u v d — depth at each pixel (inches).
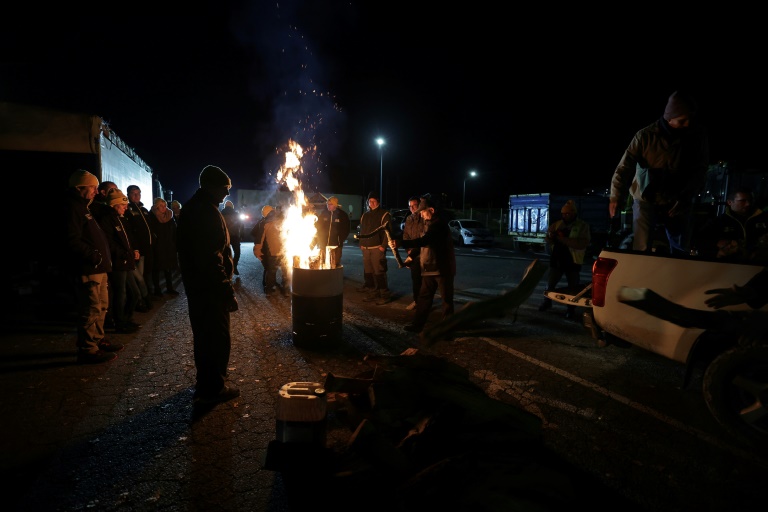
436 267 223.6
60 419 134.0
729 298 126.9
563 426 131.7
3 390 154.6
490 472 84.2
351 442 96.5
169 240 333.1
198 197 141.7
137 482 103.7
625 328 148.2
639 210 188.2
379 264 314.8
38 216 322.0
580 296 175.3
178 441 122.0
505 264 554.3
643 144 180.9
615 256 152.8
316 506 89.7
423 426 104.4
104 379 165.3
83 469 108.6
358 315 274.4
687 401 149.7
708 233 211.9
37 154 315.6
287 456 95.3
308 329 202.7
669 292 138.5
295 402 97.5
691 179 178.9
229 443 121.3
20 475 105.8
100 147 297.9
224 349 145.6
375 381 123.2
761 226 195.6
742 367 121.5
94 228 180.1
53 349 198.8
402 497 81.5
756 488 103.5
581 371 177.3
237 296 335.6
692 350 132.8
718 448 120.5
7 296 305.4
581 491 101.2
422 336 100.5
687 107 165.2
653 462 113.5
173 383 162.2
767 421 119.0
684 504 97.7
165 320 255.9
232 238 417.7
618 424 133.3
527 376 171.8
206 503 96.5
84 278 177.2
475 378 169.3
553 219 735.7
